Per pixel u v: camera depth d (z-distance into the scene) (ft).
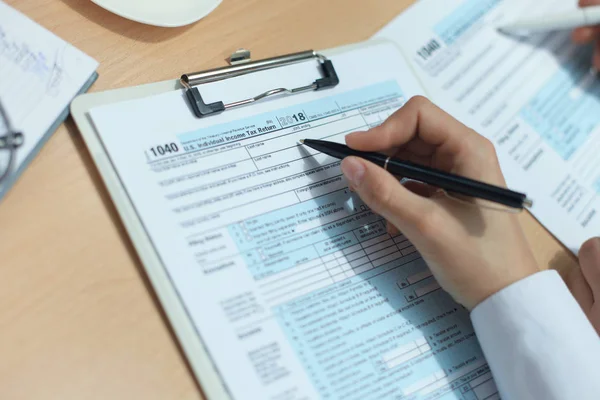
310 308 1.54
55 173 1.53
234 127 1.69
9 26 1.54
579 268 2.02
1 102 1.46
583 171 2.28
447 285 1.65
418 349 1.61
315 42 2.07
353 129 1.87
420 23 2.29
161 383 1.39
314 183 1.71
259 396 1.39
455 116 2.18
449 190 1.54
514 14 2.48
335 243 1.65
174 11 1.82
